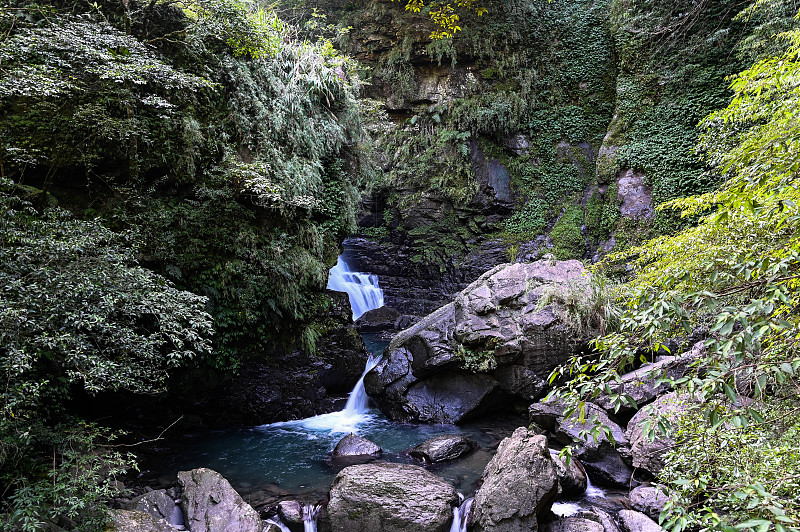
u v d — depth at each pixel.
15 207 5.70
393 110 17.34
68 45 5.14
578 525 4.68
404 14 16.91
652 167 14.03
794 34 5.41
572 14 17.02
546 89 16.94
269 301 7.68
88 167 6.29
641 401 6.32
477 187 16.39
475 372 8.09
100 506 4.28
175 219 6.95
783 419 2.90
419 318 14.65
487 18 16.92
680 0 14.36
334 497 5.02
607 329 7.51
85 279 3.89
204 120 7.59
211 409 7.39
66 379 5.09
